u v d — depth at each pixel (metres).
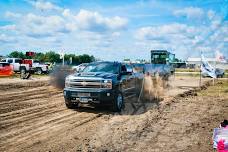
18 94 15.83
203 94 17.67
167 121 9.65
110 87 10.97
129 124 9.10
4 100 13.45
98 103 10.95
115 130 8.34
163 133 8.17
